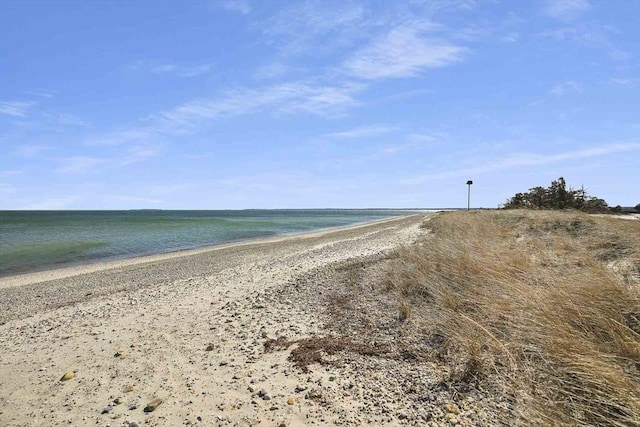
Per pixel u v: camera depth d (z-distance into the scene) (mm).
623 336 5164
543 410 4258
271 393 5188
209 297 10789
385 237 26500
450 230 19562
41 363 6645
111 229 50312
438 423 4324
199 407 4938
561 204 31906
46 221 71625
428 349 6223
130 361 6484
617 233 12625
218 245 30484
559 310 5977
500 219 22047
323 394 5090
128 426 4590
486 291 7582
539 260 9609
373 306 8703
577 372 4562
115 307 10367
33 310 11117
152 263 20344
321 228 51844
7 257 24875
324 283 11578
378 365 5820
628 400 4000
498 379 5023
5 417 4934
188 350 6840
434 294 8414
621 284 6816
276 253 21734
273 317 8500
